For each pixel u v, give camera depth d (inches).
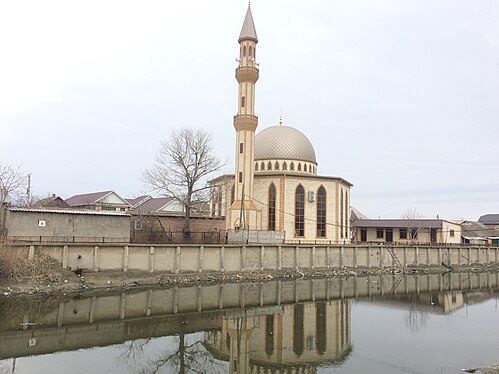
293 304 1621.6
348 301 1728.6
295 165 3383.4
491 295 2012.8
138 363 897.5
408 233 3887.8
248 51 2815.0
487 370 844.0
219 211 3154.5
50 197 3499.0
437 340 1104.2
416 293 2033.7
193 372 846.5
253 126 2778.1
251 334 1153.4
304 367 877.2
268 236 2578.7
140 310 1423.5
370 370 854.5
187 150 2598.4
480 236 4350.4
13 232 1868.8
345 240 3351.4
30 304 1439.5
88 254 1897.1
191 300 1637.6
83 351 968.9
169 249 2117.4
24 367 842.8
